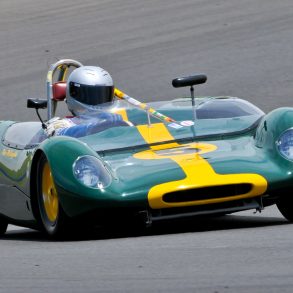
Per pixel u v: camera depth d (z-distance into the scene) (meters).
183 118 28.75
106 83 30.03
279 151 25.30
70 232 25.61
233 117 28.55
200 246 21.72
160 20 74.19
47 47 70.12
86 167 24.81
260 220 27.77
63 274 19.31
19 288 18.09
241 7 75.00
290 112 26.34
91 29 74.62
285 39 62.81
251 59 59.03
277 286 16.78
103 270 19.41
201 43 64.62
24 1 93.69
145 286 17.52
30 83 60.25
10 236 31.08
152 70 59.34
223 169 24.64
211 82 55.12
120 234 26.11
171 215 24.50
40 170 26.58
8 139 30.77
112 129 27.98
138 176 24.78
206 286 17.16
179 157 25.66
